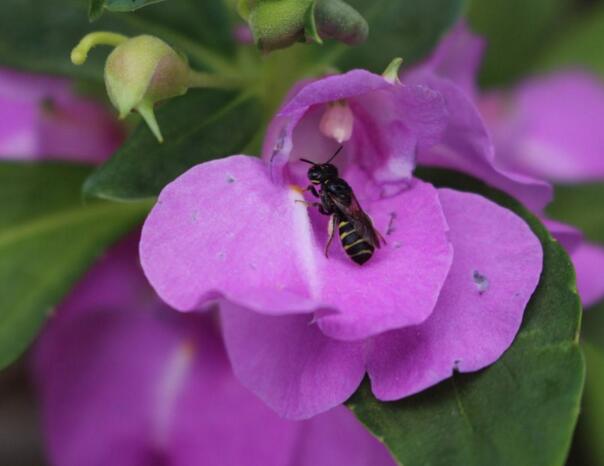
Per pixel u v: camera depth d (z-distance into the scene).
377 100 0.13
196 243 0.12
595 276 0.15
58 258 0.15
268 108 0.14
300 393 0.13
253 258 0.12
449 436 0.12
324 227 0.13
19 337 0.15
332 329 0.12
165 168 0.14
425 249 0.13
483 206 0.13
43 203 0.15
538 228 0.13
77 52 0.13
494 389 0.13
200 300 0.12
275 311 0.12
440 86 0.13
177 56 0.13
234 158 0.13
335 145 0.13
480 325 0.13
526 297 0.13
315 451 0.15
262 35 0.13
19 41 0.15
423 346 0.13
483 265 0.13
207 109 0.14
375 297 0.12
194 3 0.15
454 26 0.15
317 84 0.13
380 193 0.13
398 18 0.15
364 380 0.13
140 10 0.15
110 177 0.13
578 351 0.12
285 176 0.13
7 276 0.15
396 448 0.12
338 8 0.13
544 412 0.12
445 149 0.14
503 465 0.12
